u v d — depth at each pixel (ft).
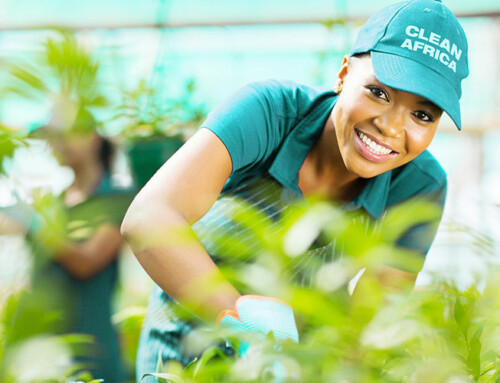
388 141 3.58
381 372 1.88
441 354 1.95
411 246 4.17
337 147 4.16
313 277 3.92
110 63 1.50
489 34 12.87
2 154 1.56
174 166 3.57
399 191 4.55
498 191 2.37
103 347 5.86
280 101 4.12
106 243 5.75
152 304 4.43
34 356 1.46
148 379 4.18
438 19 3.60
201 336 1.99
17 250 1.72
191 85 5.87
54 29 1.37
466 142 12.68
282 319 2.61
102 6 10.64
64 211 1.73
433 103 3.51
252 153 3.90
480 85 13.10
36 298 1.54
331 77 7.62
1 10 10.57
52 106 1.36
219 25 11.46
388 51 3.55
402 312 1.81
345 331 1.70
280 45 12.13
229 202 3.95
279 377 1.80
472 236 1.96
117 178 4.75
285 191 4.07
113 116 1.68
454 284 2.01
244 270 1.89
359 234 1.75
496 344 2.07
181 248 3.10
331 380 1.62
